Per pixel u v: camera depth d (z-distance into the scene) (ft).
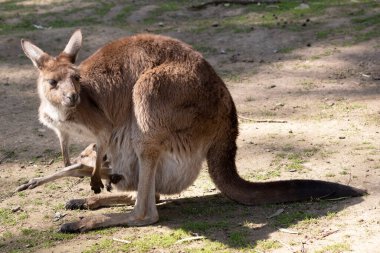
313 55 55.83
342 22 63.41
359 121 41.50
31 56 30.35
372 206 29.07
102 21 70.59
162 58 29.63
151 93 28.66
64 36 63.72
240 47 59.21
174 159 29.71
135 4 76.84
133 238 28.12
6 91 51.44
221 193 32.78
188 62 29.58
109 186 32.04
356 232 26.94
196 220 29.68
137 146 29.09
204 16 70.44
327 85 49.24
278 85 49.98
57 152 39.63
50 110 29.63
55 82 28.89
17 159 38.78
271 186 30.30
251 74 52.85
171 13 72.13
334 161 35.17
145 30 65.36
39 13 74.18
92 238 28.48
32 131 43.14
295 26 63.26
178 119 28.99
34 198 33.40
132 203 32.27
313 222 28.25
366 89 47.85
